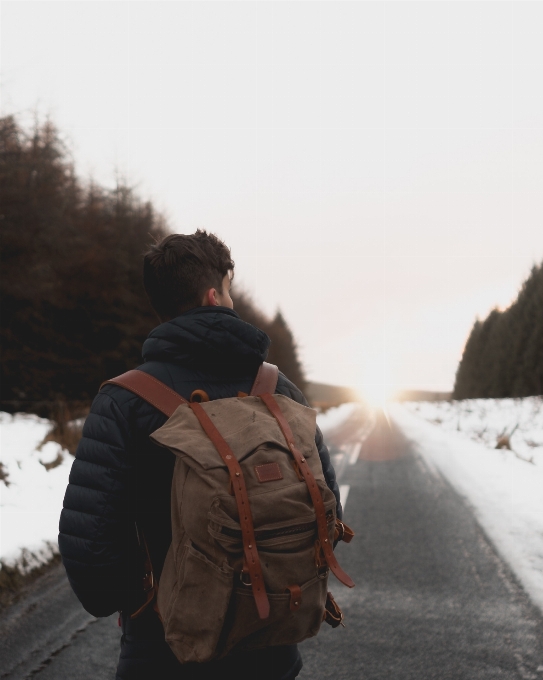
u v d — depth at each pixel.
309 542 1.01
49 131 13.20
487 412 24.03
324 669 2.91
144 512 1.12
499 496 6.84
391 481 8.38
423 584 4.08
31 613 3.45
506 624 3.38
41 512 5.25
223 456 1.00
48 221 12.83
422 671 2.86
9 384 13.85
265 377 1.25
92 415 1.12
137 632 1.12
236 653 1.08
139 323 17.67
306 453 1.09
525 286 37.00
